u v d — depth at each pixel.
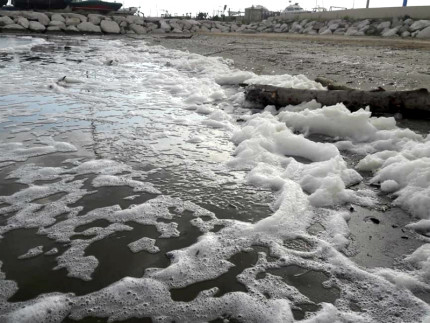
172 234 2.46
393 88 7.00
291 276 2.05
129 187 3.15
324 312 1.78
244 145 3.94
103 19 34.25
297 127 4.82
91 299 1.86
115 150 4.04
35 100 6.44
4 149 3.97
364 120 4.43
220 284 1.99
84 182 3.22
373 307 1.82
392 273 2.05
